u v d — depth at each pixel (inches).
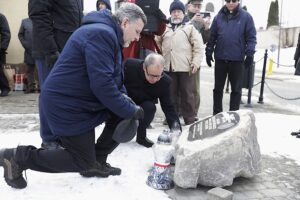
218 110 236.7
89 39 103.7
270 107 316.2
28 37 306.3
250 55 223.1
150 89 163.0
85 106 109.6
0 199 113.8
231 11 223.3
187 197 121.7
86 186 124.2
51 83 108.6
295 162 162.7
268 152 175.3
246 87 314.8
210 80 575.8
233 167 128.8
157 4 194.5
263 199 124.0
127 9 110.0
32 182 125.8
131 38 113.4
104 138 130.2
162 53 211.2
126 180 130.7
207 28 235.1
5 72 335.6
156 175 127.3
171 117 165.8
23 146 115.3
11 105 267.9
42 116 141.6
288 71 860.6
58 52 147.9
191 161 123.8
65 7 149.9
